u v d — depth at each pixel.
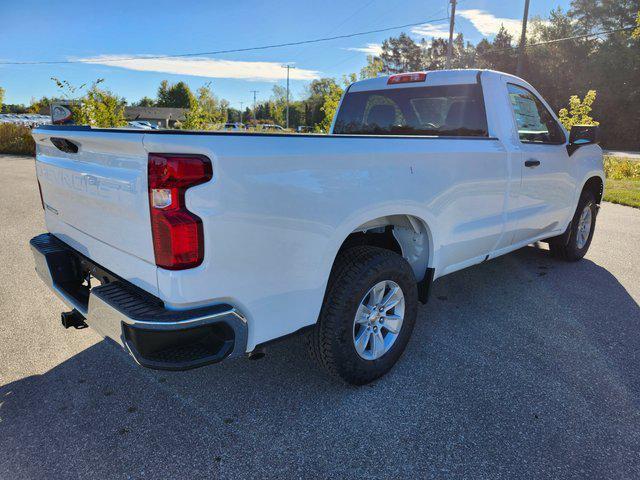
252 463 2.31
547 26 53.91
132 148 2.06
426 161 3.02
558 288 4.71
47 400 2.79
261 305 2.30
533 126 4.42
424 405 2.78
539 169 4.27
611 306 4.27
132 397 2.83
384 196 2.76
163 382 2.99
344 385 2.98
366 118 4.69
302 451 2.40
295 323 2.48
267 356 3.31
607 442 2.48
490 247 3.97
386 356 3.01
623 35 46.03
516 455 2.38
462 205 3.42
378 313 2.94
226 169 2.04
